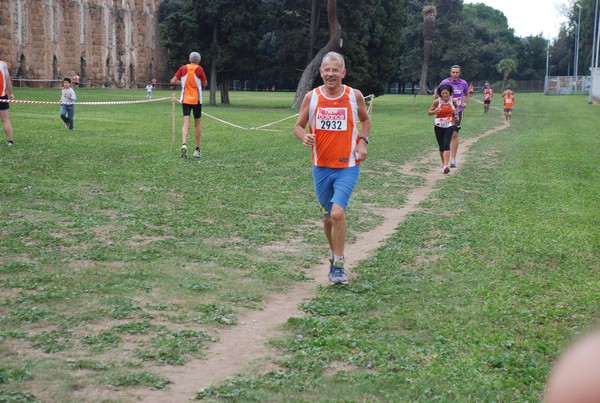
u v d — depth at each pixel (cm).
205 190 1259
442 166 1697
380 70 5644
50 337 512
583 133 3219
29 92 5469
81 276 687
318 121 715
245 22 5291
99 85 8406
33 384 425
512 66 10838
